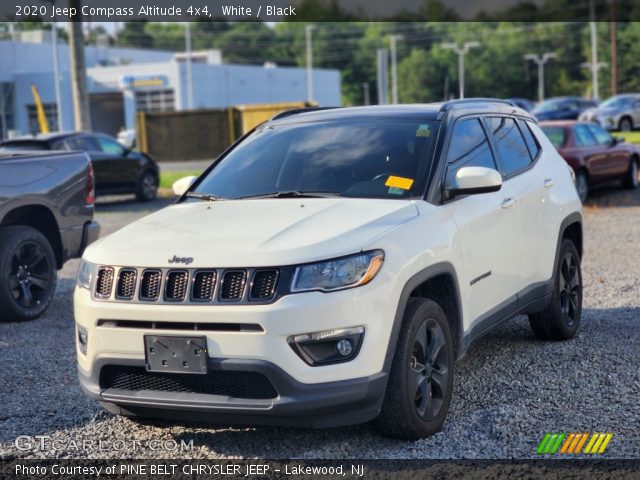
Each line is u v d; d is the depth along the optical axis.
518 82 130.00
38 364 6.52
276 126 5.89
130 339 4.34
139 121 28.50
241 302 4.13
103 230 15.10
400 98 132.50
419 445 4.50
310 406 4.11
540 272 6.10
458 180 4.94
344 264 4.20
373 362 4.23
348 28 154.12
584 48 124.12
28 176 8.18
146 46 159.00
